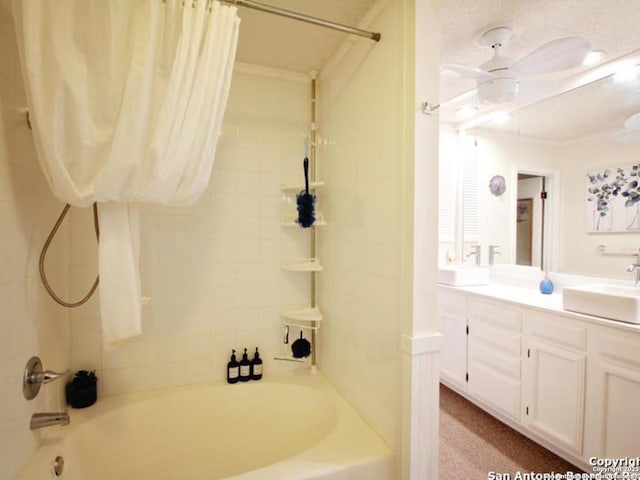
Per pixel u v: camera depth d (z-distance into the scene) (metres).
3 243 0.96
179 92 0.99
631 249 1.81
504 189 2.51
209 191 1.79
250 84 1.87
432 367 1.16
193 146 1.06
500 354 2.12
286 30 1.54
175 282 1.74
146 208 1.68
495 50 1.57
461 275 2.57
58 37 0.87
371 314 1.39
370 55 1.40
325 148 1.89
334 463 1.17
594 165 1.95
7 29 1.00
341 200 1.67
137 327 1.08
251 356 1.88
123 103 0.92
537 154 2.27
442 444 1.95
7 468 0.98
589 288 1.89
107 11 0.91
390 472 1.21
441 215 2.92
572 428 1.67
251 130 1.87
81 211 1.55
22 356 1.07
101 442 1.44
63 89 0.88
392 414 1.23
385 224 1.29
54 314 1.35
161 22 0.99
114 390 1.64
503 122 2.51
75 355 1.57
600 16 1.40
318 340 1.98
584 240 2.03
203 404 1.70
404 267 1.17
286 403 1.77
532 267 2.36
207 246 1.79
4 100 0.98
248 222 1.87
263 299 1.91
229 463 1.66
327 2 1.35
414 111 1.13
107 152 0.95
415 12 1.13
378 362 1.33
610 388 1.52
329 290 1.83
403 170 1.18
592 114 1.94
